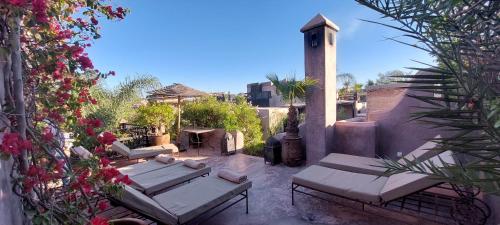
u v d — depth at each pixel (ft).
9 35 4.85
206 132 29.86
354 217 12.26
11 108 4.90
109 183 6.17
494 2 3.35
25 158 5.04
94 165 5.94
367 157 17.21
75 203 5.66
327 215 12.57
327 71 19.42
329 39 19.49
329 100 19.76
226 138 26.53
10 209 4.50
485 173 4.31
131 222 8.45
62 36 6.15
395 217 12.02
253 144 30.37
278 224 11.84
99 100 23.07
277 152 21.94
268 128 36.37
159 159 17.90
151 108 30.09
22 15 4.74
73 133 6.41
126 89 26.00
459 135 3.87
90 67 6.73
